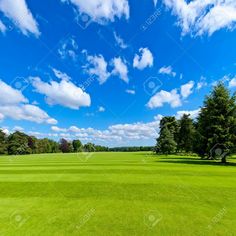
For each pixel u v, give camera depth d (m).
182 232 10.37
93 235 10.14
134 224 11.27
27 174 27.41
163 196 16.22
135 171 29.16
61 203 14.80
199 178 23.39
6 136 136.38
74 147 164.62
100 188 18.86
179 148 91.00
